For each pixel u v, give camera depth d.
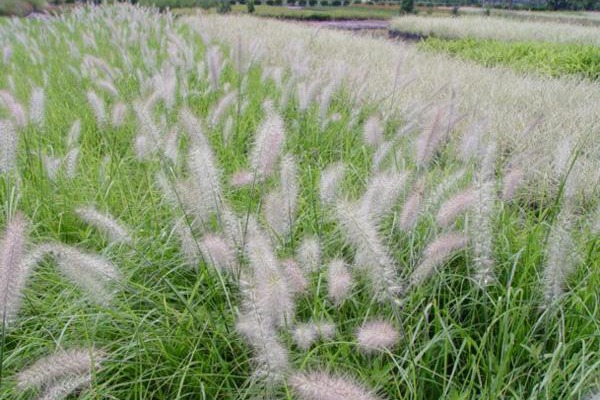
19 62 9.28
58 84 7.39
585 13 33.22
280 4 37.91
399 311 2.69
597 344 2.58
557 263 2.48
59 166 4.03
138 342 2.50
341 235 3.28
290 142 5.03
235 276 2.67
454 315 2.86
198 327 2.72
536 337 2.73
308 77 6.88
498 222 3.27
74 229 3.61
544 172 4.40
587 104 7.17
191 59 7.26
